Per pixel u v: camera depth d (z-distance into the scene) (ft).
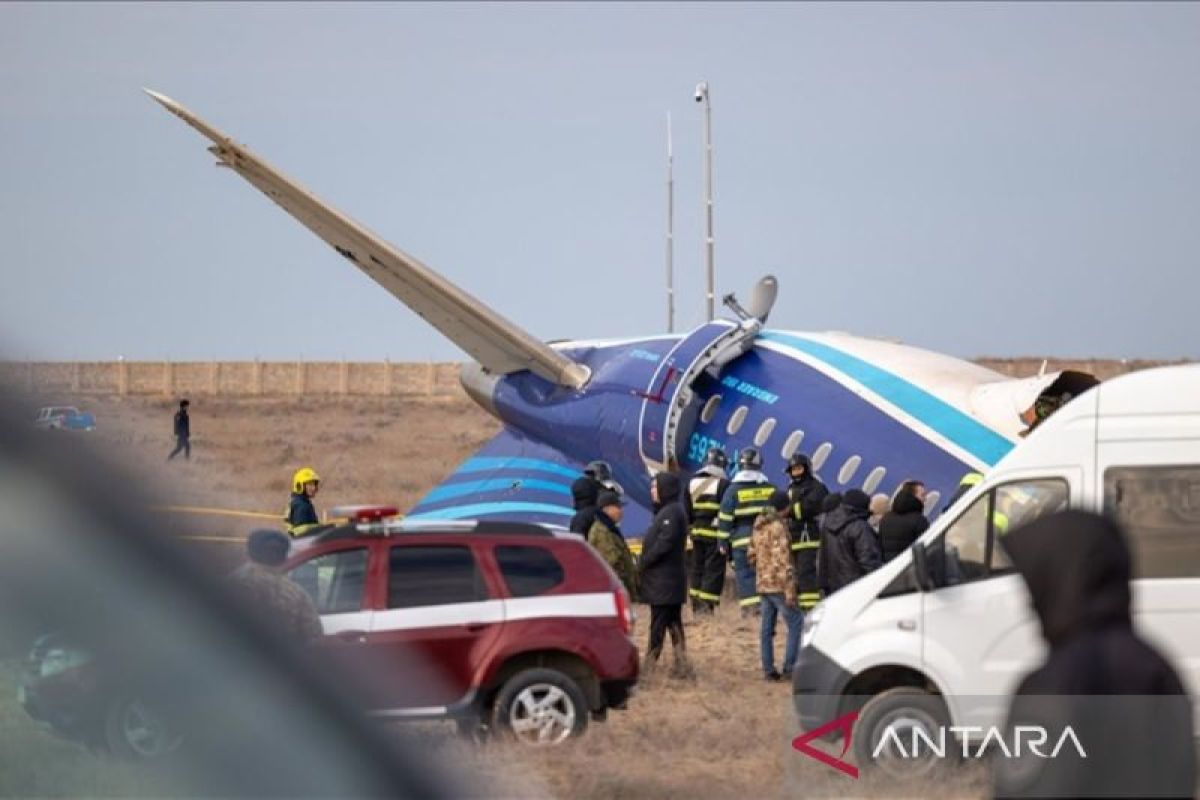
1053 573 81.25
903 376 366.84
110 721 193.98
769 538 272.72
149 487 222.28
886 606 194.08
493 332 448.65
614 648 208.54
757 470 301.84
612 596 210.18
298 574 208.03
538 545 210.59
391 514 211.20
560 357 448.24
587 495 284.20
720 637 326.44
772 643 272.92
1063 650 81.20
